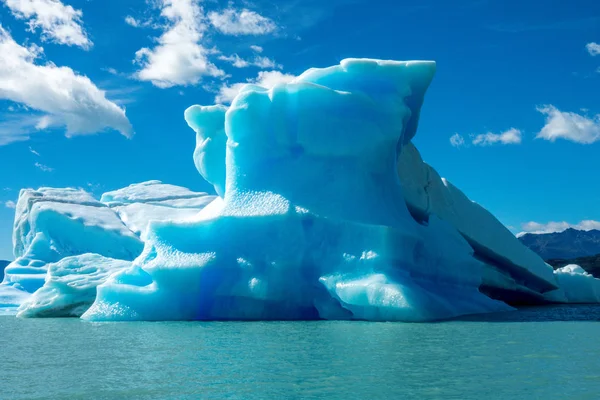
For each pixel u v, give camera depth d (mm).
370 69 14867
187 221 13695
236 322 12086
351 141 13992
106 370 5828
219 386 4941
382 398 4434
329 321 11781
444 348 7117
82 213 28078
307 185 13812
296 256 12930
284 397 4496
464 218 19750
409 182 17953
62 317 16000
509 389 4684
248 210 13523
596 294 24469
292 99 14273
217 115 16922
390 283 11672
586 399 4301
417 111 16672
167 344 7945
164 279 13086
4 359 6762
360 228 12727
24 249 28891
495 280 20125
